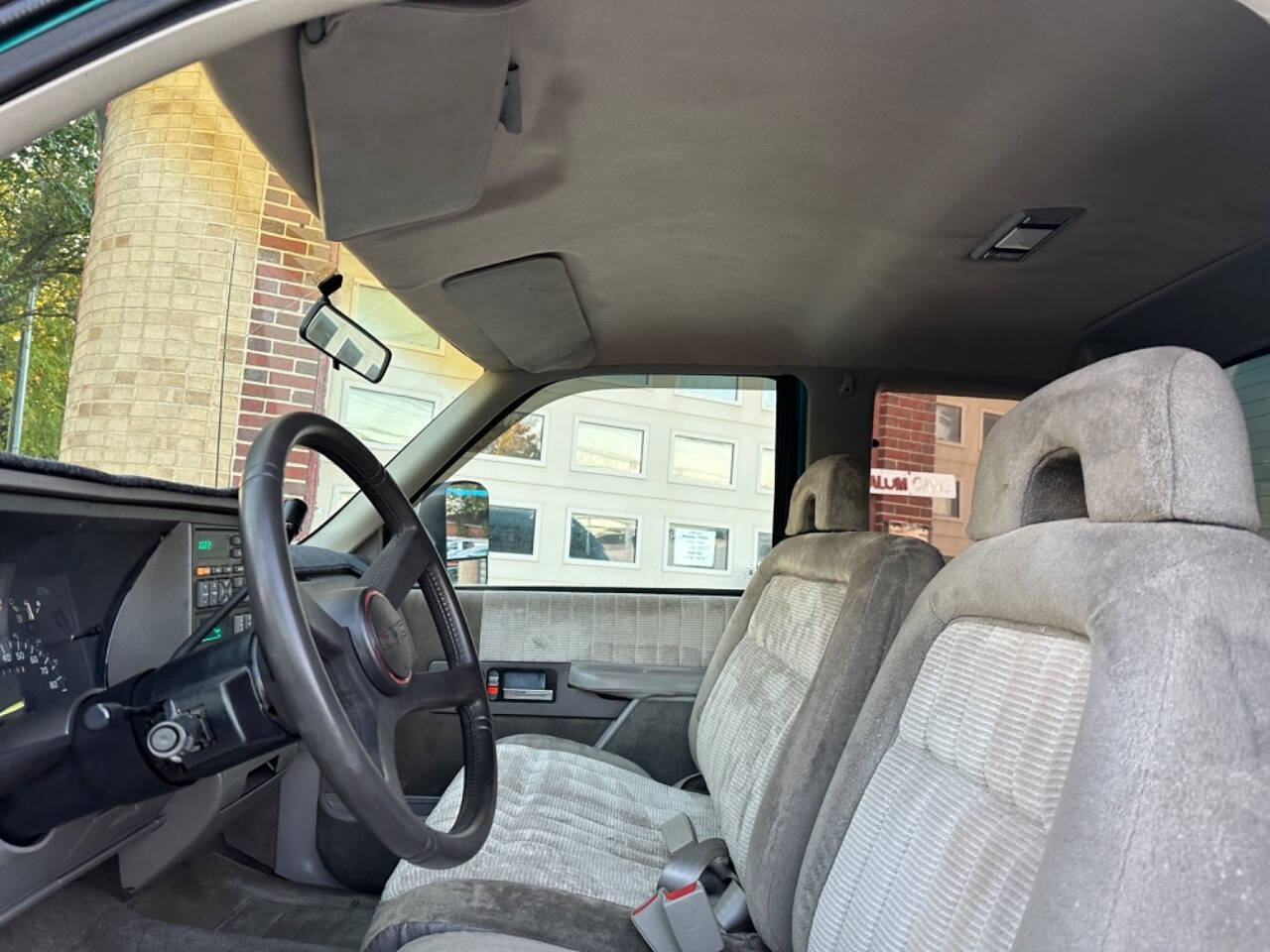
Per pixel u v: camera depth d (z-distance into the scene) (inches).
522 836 68.6
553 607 101.7
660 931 53.4
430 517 97.7
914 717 49.1
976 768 41.2
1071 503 43.5
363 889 85.7
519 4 42.1
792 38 47.3
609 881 64.2
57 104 23.0
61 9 22.6
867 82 51.7
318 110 47.5
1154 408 33.9
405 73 45.0
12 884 49.2
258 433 43.1
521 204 66.6
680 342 101.2
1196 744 28.6
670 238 74.6
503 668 100.3
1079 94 52.6
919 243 75.0
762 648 80.8
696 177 63.6
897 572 59.7
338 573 80.5
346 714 41.4
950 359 104.2
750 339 100.4
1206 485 32.5
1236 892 26.9
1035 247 75.4
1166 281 81.4
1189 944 26.7
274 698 40.9
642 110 54.4
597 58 48.9
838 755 57.2
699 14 45.2
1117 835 28.5
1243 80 50.6
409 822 39.6
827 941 48.3
